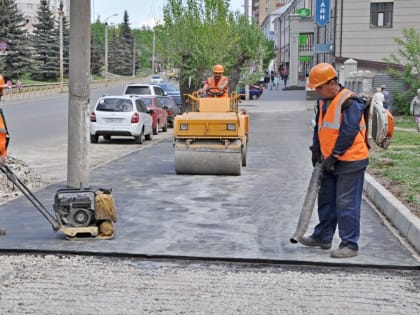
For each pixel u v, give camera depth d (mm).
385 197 9734
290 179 13000
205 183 12406
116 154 18797
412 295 5945
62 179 13062
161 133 27781
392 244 7727
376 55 44094
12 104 47250
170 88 42188
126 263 6941
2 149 7738
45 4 83500
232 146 13312
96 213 7777
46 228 8438
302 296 5891
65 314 5391
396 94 33594
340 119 6918
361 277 6496
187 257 7082
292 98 55938
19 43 71125
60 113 37312
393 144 18906
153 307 5566
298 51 69188
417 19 43281
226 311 5477
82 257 7152
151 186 12000
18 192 11125
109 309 5512
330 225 7422
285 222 8906
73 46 10555
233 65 39906
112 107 22250
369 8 43844
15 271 6594
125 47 127875
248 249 7410
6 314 5375
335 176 7230
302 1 75125
